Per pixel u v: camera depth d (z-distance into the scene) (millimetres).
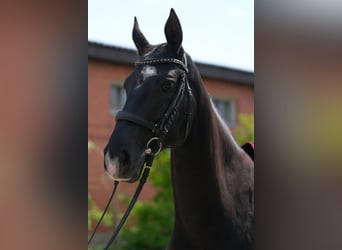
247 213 2275
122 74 7805
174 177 2207
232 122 8852
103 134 7559
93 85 7531
